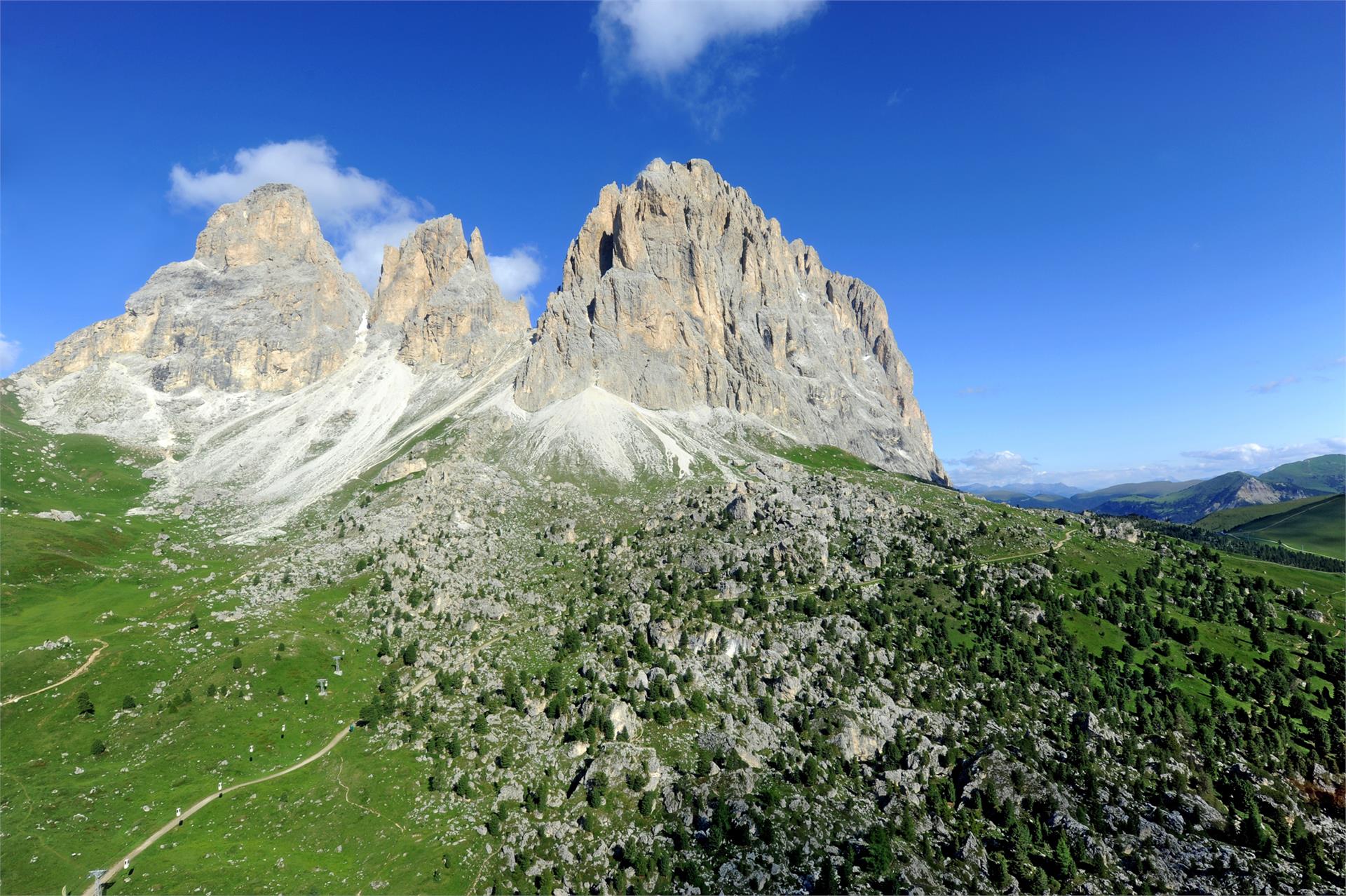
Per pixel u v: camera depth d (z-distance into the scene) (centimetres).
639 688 16712
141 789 13250
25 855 11306
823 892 11256
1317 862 12162
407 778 13875
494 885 11344
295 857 11706
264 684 16650
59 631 19125
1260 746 15375
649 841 12494
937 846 12694
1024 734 15662
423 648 18750
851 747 15138
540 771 14062
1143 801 13800
